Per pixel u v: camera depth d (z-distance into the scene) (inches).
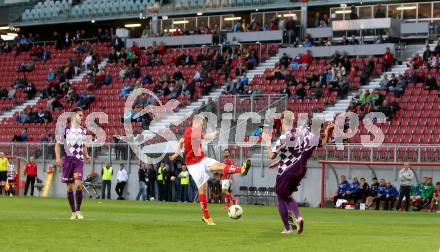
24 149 3019.2
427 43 3184.1
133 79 3449.8
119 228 1064.2
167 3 4001.0
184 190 2564.0
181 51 3599.9
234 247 849.5
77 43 3988.7
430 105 2689.5
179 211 1780.3
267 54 3383.4
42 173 2972.4
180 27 3914.9
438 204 2218.3
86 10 4094.5
